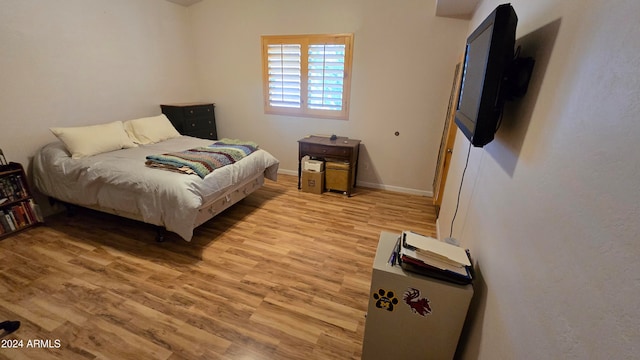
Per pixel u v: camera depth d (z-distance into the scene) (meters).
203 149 3.01
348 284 2.13
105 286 2.02
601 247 0.53
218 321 1.77
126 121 3.60
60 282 2.04
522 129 1.01
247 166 3.01
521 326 0.79
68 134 2.77
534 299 0.75
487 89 1.02
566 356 0.59
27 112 2.75
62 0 2.89
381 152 4.01
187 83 4.55
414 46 3.46
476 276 1.32
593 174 0.58
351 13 3.57
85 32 3.12
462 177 1.99
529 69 1.01
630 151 0.49
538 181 0.83
